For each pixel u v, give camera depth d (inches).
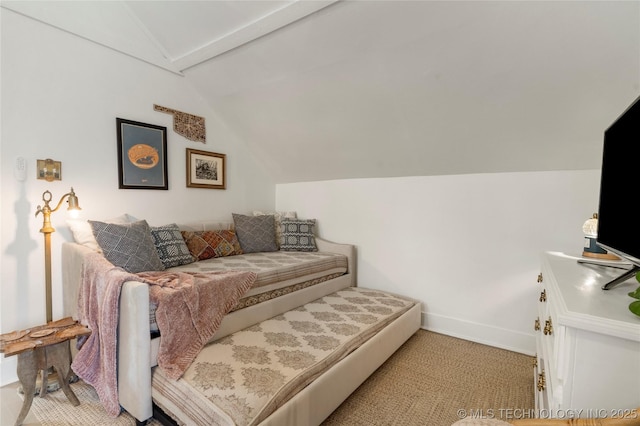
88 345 66.8
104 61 93.7
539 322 62.5
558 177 86.2
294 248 130.3
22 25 77.8
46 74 82.1
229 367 56.6
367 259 125.6
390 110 93.1
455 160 99.0
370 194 123.9
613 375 29.1
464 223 102.2
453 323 105.0
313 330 75.1
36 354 60.6
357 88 90.9
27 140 79.3
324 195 138.2
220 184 129.8
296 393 52.8
